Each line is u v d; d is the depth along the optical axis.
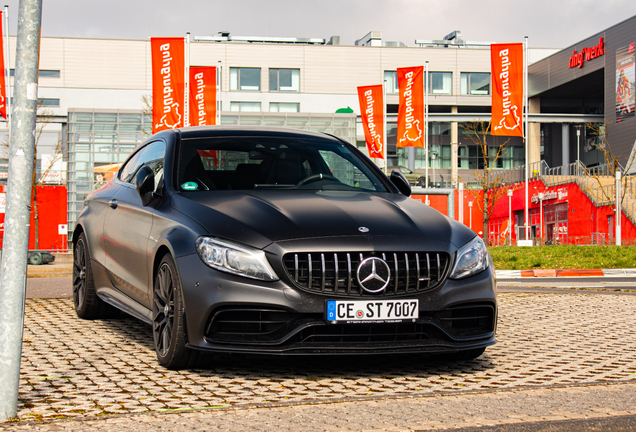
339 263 3.50
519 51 25.19
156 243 3.98
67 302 6.64
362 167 5.05
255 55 53.75
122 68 52.16
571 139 59.66
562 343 4.82
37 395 3.09
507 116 25.30
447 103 55.75
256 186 4.42
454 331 3.69
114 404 2.92
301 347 3.45
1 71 22.41
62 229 34.31
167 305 3.78
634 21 46.53
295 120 40.94
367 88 31.42
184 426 2.54
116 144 37.34
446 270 3.68
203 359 3.67
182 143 4.76
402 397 3.05
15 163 2.77
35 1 2.82
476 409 2.82
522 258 18.69
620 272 16.27
